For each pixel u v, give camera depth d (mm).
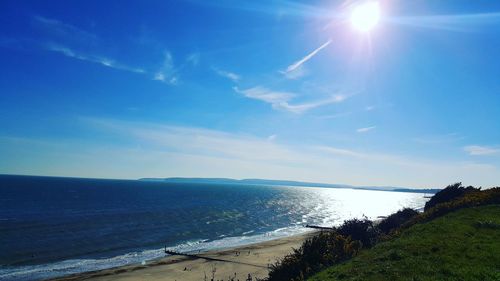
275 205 178625
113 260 54375
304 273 23094
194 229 89812
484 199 33844
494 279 13930
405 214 46438
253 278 42781
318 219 123750
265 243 68562
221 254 57469
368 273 16562
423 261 17047
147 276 44125
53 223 89062
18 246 61969
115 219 100875
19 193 183125
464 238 20906
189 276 44219
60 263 51844
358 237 34594
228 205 165125
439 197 50625
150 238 74938
